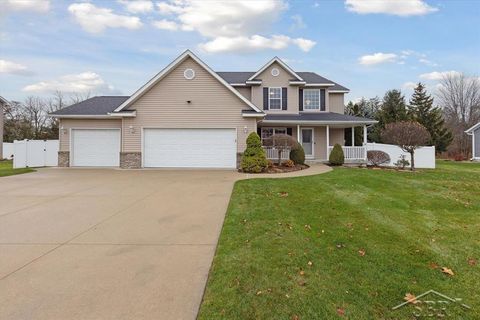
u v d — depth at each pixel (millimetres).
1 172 13461
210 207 6926
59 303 2928
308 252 4199
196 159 15523
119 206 7047
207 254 4199
